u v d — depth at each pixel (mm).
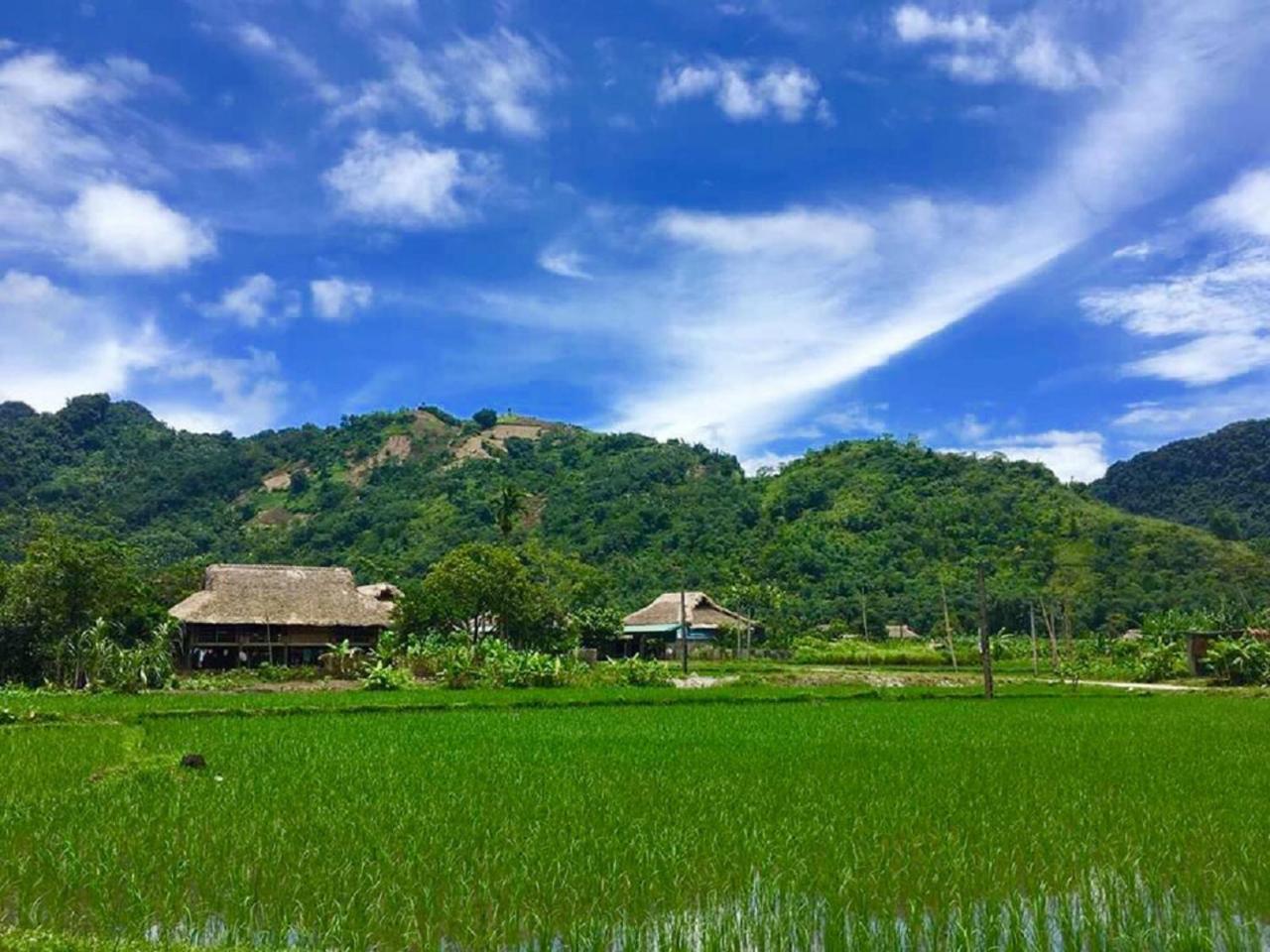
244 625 50031
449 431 152125
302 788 13852
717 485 116000
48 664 41375
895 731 23500
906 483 109500
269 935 7844
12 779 14500
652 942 7895
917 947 7898
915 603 87375
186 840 10430
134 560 59438
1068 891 9188
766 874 9609
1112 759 17922
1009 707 32656
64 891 8789
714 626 73250
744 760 17656
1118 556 92438
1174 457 134875
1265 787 14477
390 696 34719
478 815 12000
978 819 11992
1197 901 8781
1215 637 54312
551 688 40344
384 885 8953
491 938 7891
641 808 12641
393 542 107750
